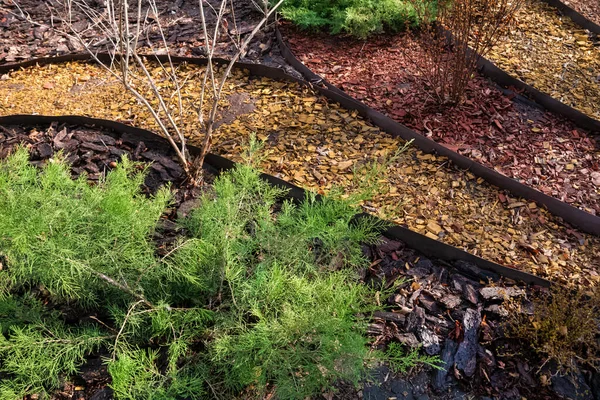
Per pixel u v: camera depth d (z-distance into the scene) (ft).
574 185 11.01
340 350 7.04
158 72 14.08
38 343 7.23
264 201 9.47
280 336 7.01
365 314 8.84
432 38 13.35
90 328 8.18
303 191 10.56
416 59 14.11
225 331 7.72
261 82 13.61
